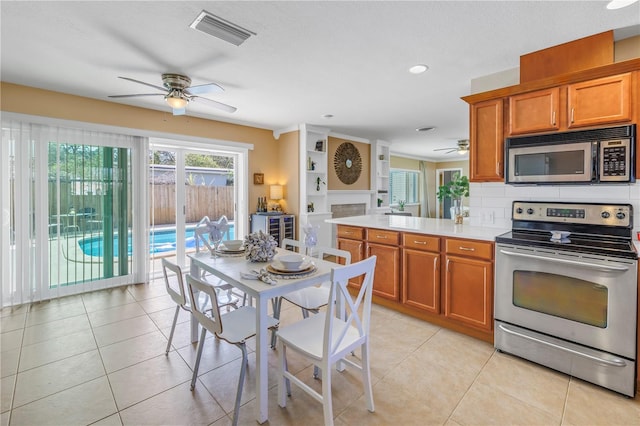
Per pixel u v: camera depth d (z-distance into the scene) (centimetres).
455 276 262
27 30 218
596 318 190
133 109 395
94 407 174
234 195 516
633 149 204
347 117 471
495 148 269
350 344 163
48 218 340
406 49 247
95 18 203
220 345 244
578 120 224
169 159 445
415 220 362
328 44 239
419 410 173
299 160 529
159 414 169
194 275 245
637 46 227
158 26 213
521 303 221
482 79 305
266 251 219
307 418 167
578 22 208
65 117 346
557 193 258
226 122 488
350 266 155
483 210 299
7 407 173
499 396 184
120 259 389
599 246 196
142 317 295
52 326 275
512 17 202
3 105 313
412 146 775
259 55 258
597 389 189
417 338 256
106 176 377
